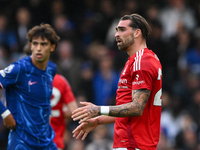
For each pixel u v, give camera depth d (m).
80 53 36.72
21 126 17.09
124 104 14.29
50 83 18.27
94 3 40.75
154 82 14.62
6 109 16.77
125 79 15.13
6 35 36.62
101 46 38.09
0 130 32.28
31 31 17.59
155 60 14.83
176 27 40.12
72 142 31.03
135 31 15.25
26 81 17.25
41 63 17.62
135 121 14.72
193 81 36.25
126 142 14.79
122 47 15.42
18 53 35.84
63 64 34.81
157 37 37.25
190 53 38.12
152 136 14.88
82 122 14.80
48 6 39.88
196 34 39.56
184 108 34.53
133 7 39.53
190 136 31.62
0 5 38.53
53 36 17.86
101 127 30.27
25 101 17.22
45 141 17.66
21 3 38.97
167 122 33.06
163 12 41.62
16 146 17.09
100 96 34.88
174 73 36.78
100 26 38.94
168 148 31.25
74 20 40.47
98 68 35.78
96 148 29.66
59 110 22.92
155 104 14.95
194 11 41.66
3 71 16.92
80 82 34.44
